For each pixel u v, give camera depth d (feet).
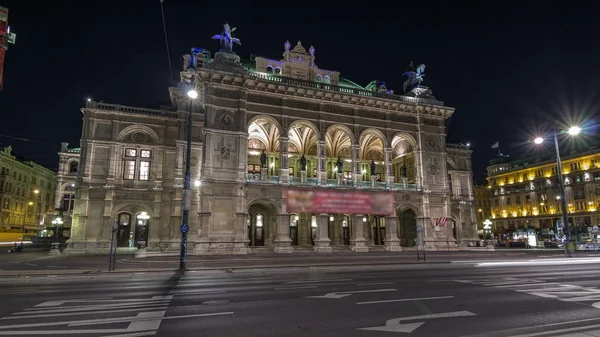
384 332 27.27
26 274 69.10
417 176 162.40
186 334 27.35
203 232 124.67
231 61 141.90
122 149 144.46
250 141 173.68
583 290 46.62
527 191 309.83
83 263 95.45
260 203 151.02
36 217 314.76
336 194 143.54
